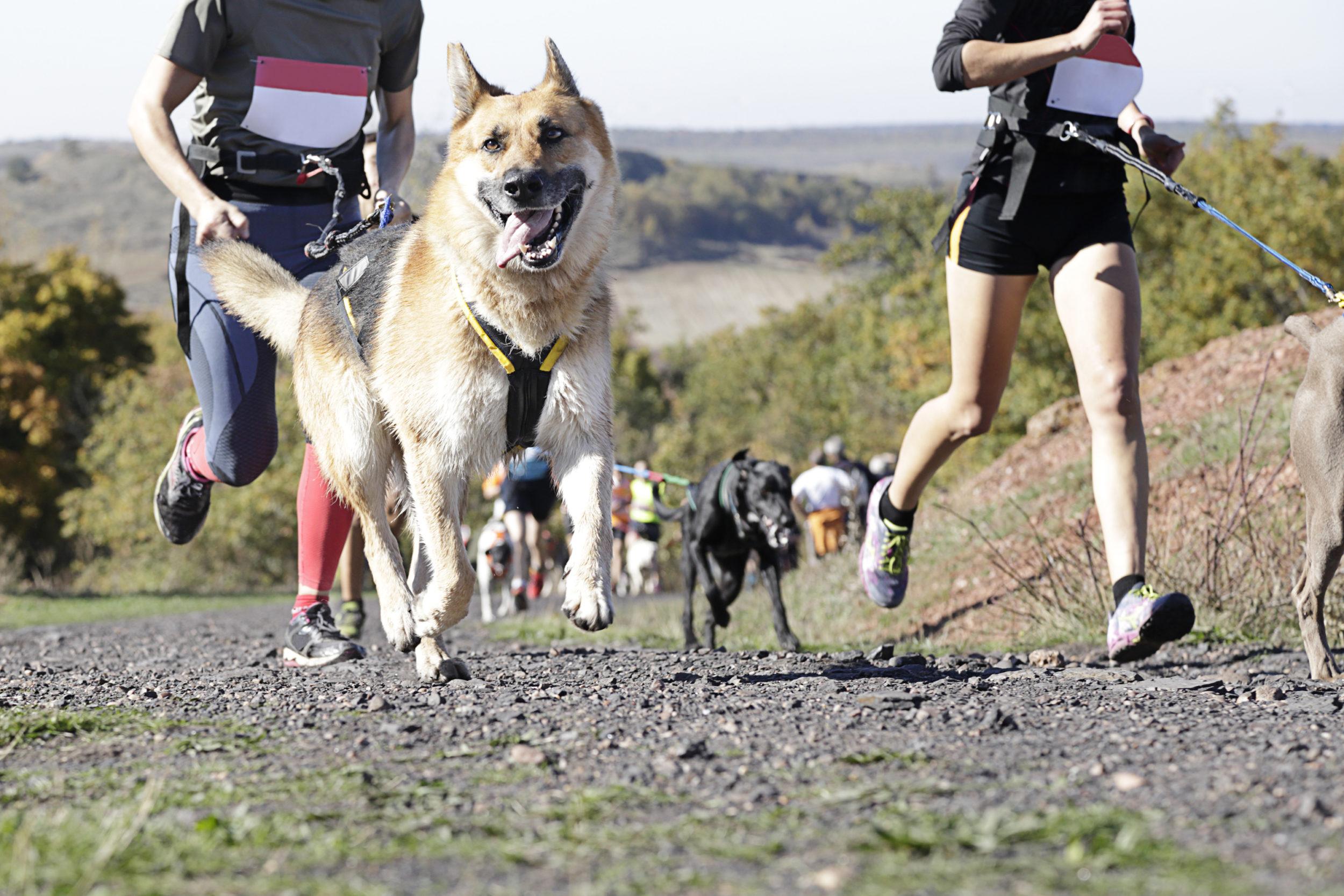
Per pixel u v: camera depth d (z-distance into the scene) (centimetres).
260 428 533
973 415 464
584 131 436
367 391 461
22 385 3775
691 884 192
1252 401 1031
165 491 600
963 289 446
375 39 538
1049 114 422
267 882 195
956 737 314
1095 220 427
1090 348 418
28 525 3875
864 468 1558
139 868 202
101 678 514
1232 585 640
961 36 424
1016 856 201
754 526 907
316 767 290
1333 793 237
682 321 17400
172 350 5456
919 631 854
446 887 193
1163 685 436
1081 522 709
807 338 7794
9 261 4369
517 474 1450
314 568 549
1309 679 454
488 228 417
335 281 478
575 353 432
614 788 257
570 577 425
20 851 201
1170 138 427
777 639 912
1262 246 424
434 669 457
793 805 242
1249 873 188
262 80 514
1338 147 3597
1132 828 206
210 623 1233
